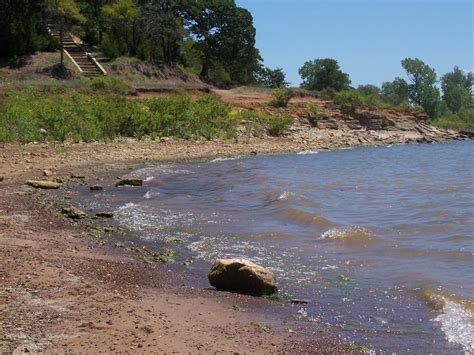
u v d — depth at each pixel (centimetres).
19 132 2492
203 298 704
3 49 4531
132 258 889
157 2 5719
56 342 526
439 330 600
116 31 5328
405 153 3425
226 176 1905
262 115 3962
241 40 6406
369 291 741
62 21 4544
